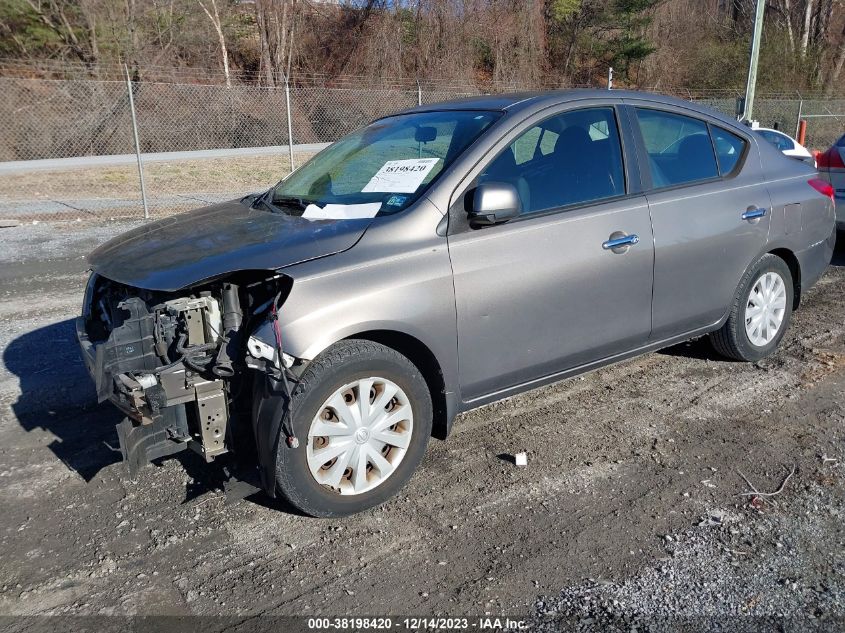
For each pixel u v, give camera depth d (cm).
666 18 3772
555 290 371
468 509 335
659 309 421
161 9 2347
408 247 330
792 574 285
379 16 2678
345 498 323
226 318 311
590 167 395
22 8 2139
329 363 306
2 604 276
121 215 1213
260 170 1741
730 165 466
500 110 385
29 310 658
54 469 376
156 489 355
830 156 798
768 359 515
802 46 3391
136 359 303
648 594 275
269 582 287
